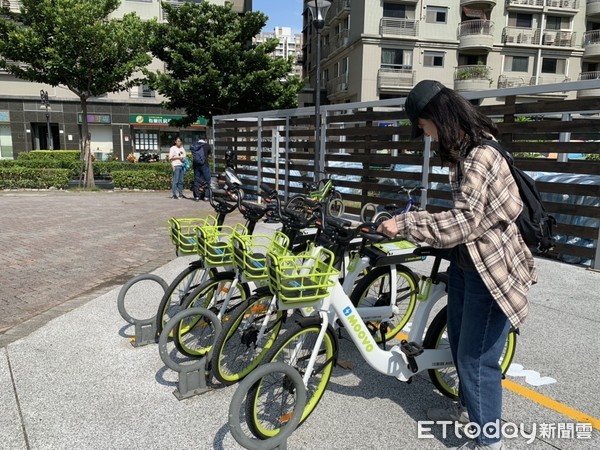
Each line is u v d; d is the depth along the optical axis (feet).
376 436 8.52
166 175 52.95
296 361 8.59
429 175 24.95
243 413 8.99
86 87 51.96
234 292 11.84
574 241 20.21
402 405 9.53
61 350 11.81
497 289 6.92
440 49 104.83
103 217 32.78
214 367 9.60
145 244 24.34
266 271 9.18
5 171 51.24
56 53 47.70
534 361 11.34
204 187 13.65
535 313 14.37
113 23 51.21
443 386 9.61
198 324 11.47
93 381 10.32
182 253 11.87
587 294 16.06
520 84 108.27
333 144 31.24
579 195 19.02
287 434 7.68
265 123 38.75
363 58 102.63
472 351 7.59
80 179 54.29
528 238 7.18
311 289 8.09
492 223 6.87
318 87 31.32
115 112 104.42
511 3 104.47
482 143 6.84
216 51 55.72
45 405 9.39
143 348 11.95
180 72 57.16
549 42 108.17
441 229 6.70
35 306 15.08
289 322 13.24
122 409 9.28
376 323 11.31
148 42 55.06
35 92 99.96
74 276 18.47
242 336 9.84
